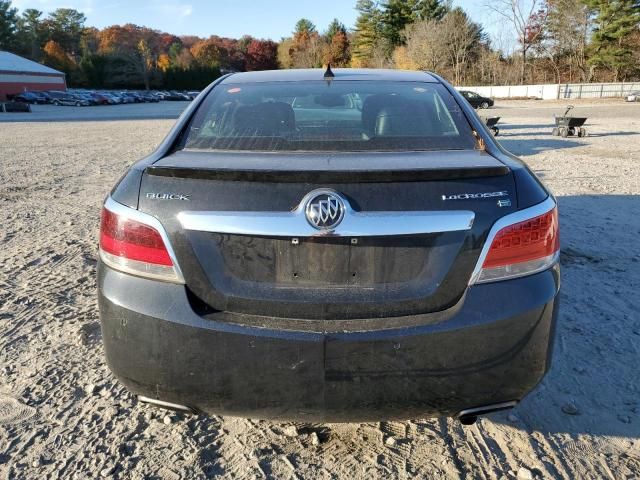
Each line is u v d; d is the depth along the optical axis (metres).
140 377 2.18
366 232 2.03
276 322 2.08
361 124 2.77
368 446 2.61
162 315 2.10
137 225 2.15
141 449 2.59
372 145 2.55
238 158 2.35
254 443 2.63
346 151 2.47
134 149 16.42
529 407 2.92
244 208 2.05
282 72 3.50
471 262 2.09
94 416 2.83
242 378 2.08
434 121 2.80
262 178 2.06
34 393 3.03
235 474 2.43
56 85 75.19
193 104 2.98
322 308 2.08
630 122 24.62
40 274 4.91
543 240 2.18
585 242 5.85
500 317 2.08
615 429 2.74
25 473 2.43
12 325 3.86
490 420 2.81
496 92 60.16
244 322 2.08
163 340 2.11
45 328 3.82
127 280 2.18
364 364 2.04
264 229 2.04
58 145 17.80
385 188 2.06
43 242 5.95
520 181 2.20
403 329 2.04
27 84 70.19
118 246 2.20
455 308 2.10
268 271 2.11
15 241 5.99
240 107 2.91
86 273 4.96
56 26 119.75
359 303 2.08
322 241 2.07
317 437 2.65
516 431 2.73
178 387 2.14
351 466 2.48
